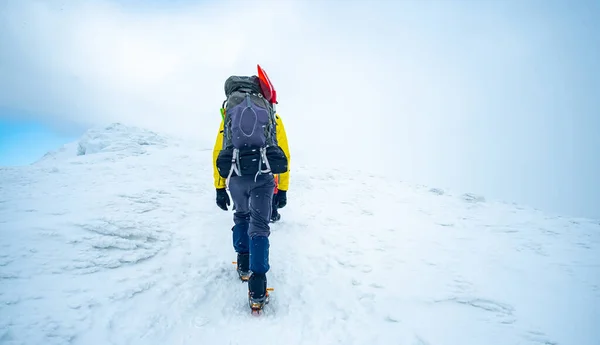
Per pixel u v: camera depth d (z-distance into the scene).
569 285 2.66
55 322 1.83
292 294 2.51
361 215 4.62
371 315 2.22
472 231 4.11
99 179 5.42
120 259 2.61
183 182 5.41
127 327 1.92
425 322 2.14
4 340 1.64
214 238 3.31
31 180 5.22
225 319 2.14
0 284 2.10
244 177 2.20
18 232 2.69
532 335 1.99
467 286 2.61
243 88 2.45
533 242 3.70
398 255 3.24
